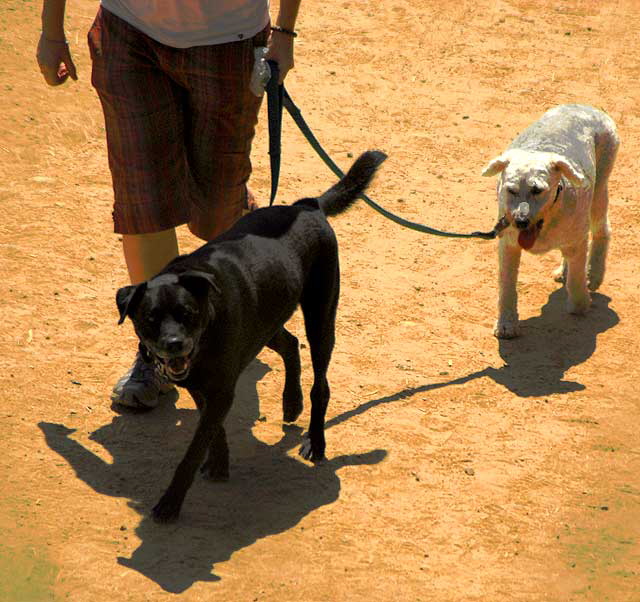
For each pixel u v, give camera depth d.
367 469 9.47
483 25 22.88
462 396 10.75
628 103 19.27
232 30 9.33
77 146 16.05
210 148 9.82
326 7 23.28
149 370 10.11
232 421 10.18
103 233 13.67
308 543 8.38
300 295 9.16
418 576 8.06
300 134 17.27
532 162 11.02
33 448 9.41
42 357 10.86
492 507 9.00
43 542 8.16
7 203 14.14
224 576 7.91
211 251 8.49
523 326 12.27
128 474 9.19
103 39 9.36
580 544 8.54
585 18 23.56
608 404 10.67
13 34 18.92
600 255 12.91
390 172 16.23
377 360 11.38
